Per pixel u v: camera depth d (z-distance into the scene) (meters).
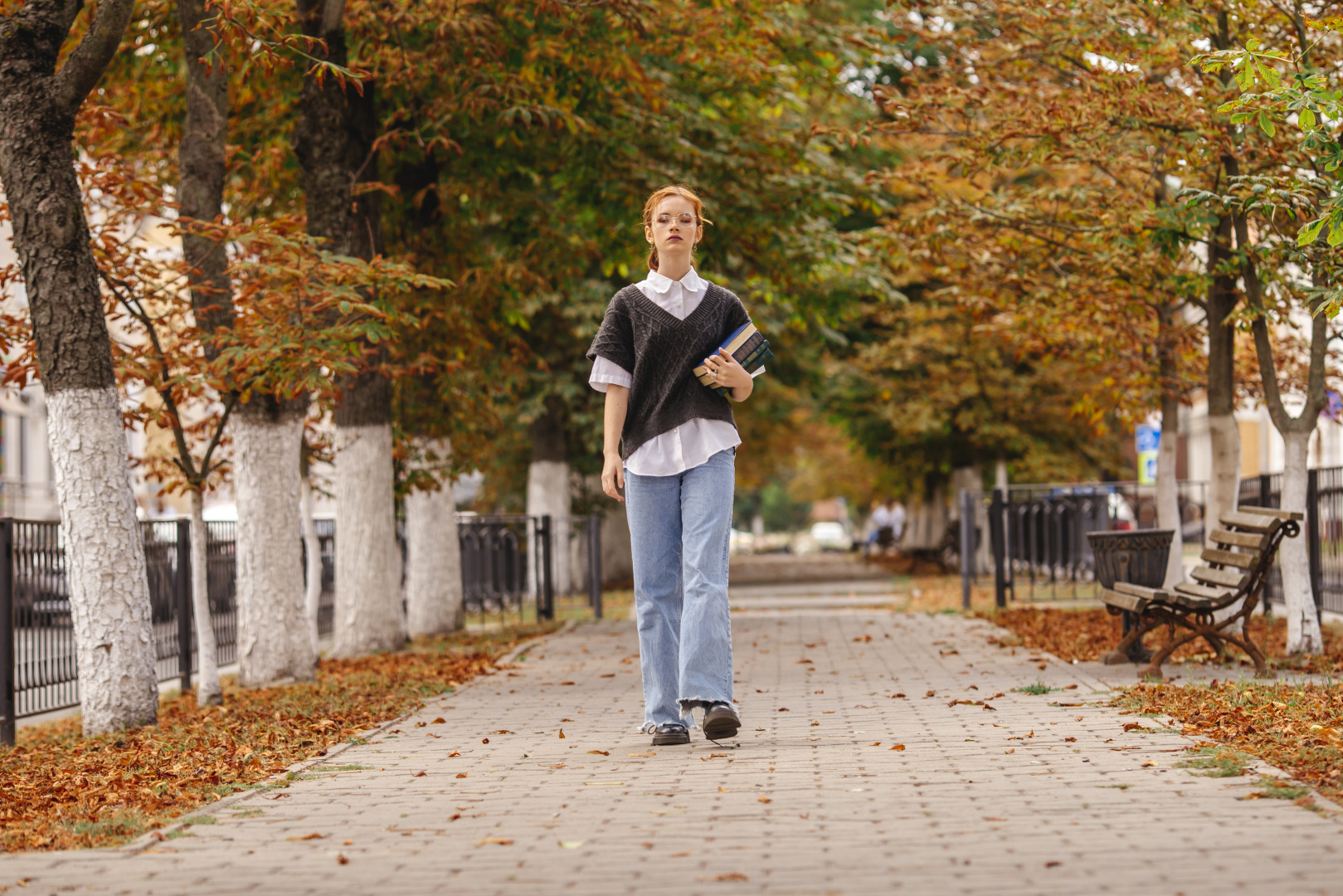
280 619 10.78
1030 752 5.71
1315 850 3.84
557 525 23.22
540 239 14.72
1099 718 6.72
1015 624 13.41
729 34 12.94
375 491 12.99
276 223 9.18
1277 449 41.34
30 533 9.07
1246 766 5.12
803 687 8.70
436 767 5.91
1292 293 9.82
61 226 7.99
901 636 12.70
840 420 28.12
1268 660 9.24
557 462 23.97
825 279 15.62
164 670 11.27
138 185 9.75
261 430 10.84
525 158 14.16
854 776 5.23
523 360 15.77
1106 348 13.17
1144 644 10.46
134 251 10.01
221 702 9.81
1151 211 9.84
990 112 10.98
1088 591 18.41
